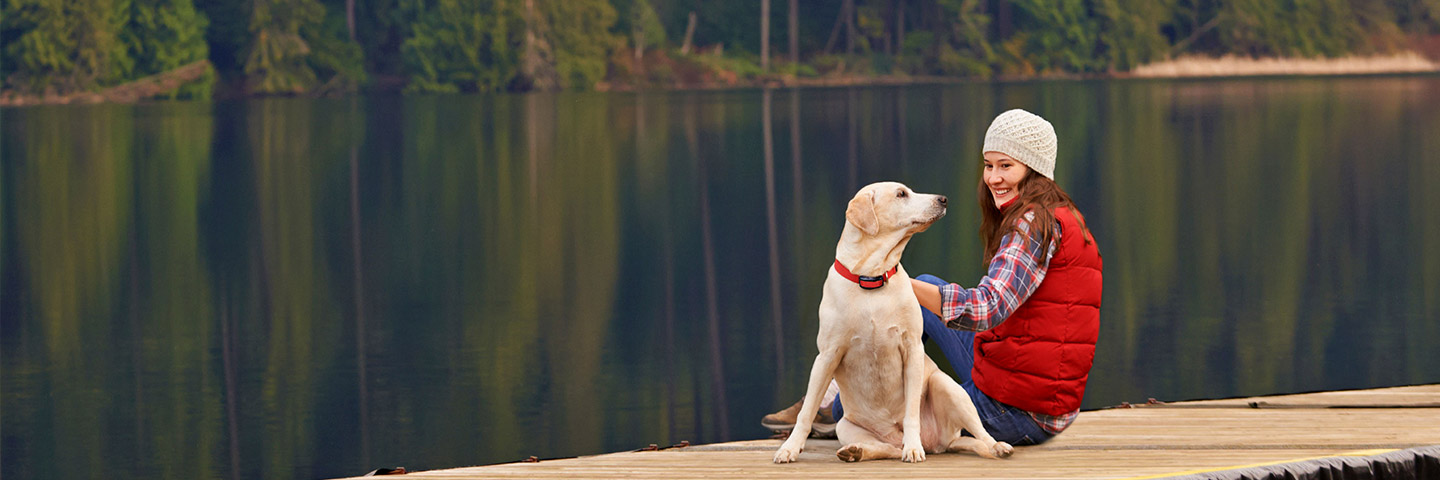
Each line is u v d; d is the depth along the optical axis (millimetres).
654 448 3086
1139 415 3357
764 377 7359
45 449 5938
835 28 50469
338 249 14000
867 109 36188
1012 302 2600
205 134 30047
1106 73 51031
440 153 26141
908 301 2639
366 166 23750
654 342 8547
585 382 7277
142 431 6246
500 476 2766
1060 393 2711
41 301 10609
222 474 5500
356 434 6137
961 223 15188
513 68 45312
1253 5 50969
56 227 15867
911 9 50938
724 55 49469
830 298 2680
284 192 19859
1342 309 8945
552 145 27562
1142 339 7949
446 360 7961
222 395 7035
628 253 13539
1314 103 34656
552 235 15164
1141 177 19578
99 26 40500
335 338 8820
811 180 20906
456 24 44531
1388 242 12406
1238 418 3314
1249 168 20297
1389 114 30172
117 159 24578
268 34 42812
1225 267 11125
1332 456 2729
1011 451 2715
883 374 2697
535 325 9289
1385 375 6867
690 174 22109
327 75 44469
